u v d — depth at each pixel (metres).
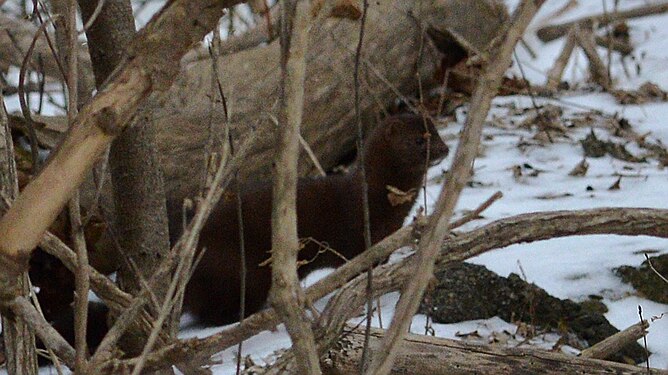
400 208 10.45
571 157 12.77
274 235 4.16
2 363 7.30
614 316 8.39
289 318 4.23
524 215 6.04
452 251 5.90
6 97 14.38
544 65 17.83
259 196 9.55
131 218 6.86
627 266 8.89
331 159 12.91
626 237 9.74
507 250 9.66
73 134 4.16
